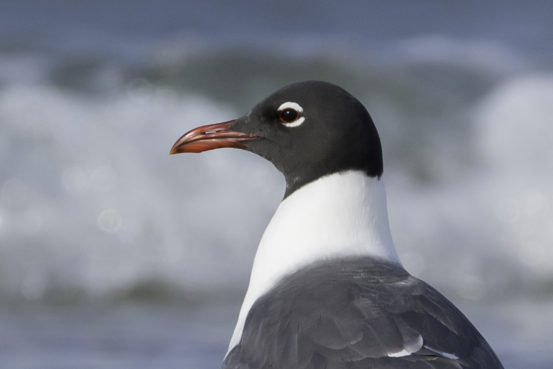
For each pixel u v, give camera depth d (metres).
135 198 17.56
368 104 22.48
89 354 12.66
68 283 16.64
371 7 29.44
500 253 18.53
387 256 7.35
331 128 7.50
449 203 19.28
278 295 6.87
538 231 18.70
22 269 16.67
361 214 7.44
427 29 28.62
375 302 6.48
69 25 25.86
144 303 16.36
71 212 17.27
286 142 7.75
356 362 6.09
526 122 21.33
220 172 18.16
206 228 17.58
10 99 18.97
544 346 13.31
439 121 21.92
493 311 16.09
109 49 24.12
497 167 20.67
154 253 17.16
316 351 6.23
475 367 6.14
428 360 5.98
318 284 6.77
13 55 23.28
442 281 18.09
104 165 17.91
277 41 24.88
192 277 16.98
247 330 6.75
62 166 17.81
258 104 8.06
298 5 29.03
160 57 22.56
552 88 22.11
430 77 23.25
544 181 19.81
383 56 23.97
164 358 12.48
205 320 14.94
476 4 29.88
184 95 21.58
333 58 23.14
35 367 12.01
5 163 17.69
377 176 7.55
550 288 18.05
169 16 27.20
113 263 16.92
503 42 26.95
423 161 20.86
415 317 6.38
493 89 23.02
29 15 26.05
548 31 27.94
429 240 18.50
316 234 7.38
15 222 17.00
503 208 19.17
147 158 18.12
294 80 22.69
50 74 21.80
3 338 13.55
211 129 8.20
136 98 20.67
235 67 22.70
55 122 18.45
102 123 18.61
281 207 7.69
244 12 28.31
